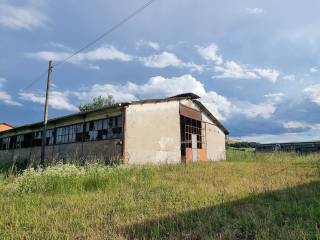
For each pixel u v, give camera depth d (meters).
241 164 18.02
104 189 9.58
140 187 9.89
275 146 34.47
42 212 6.85
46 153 24.75
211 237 4.76
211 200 7.59
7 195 9.02
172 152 20.69
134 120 18.50
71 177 9.84
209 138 25.94
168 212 6.55
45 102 20.48
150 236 5.10
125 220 6.07
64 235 5.23
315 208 6.09
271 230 5.03
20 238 5.16
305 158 21.12
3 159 32.31
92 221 5.99
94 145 19.70
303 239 4.47
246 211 6.28
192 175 12.52
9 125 46.06
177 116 21.69
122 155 17.50
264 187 9.15
